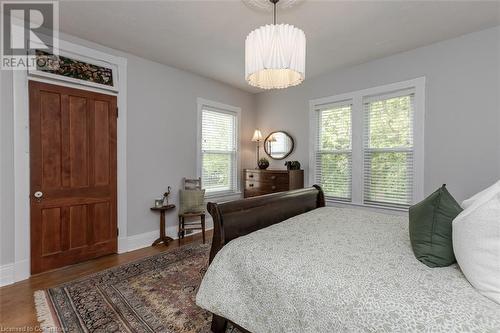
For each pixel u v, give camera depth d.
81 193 2.75
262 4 2.11
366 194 3.44
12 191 2.32
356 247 1.40
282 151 4.36
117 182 3.04
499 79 2.45
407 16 2.29
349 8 2.16
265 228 1.77
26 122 2.39
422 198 2.92
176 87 3.63
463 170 2.66
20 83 2.35
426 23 2.41
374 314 0.92
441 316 0.84
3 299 1.99
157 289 2.14
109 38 2.73
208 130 4.15
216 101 4.18
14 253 2.32
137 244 3.22
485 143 2.53
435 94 2.82
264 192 4.04
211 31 2.58
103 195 2.92
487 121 2.51
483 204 1.00
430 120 2.87
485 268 0.92
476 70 2.57
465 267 1.00
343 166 3.68
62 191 2.62
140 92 3.23
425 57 2.89
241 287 1.36
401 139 3.12
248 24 2.44
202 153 4.03
